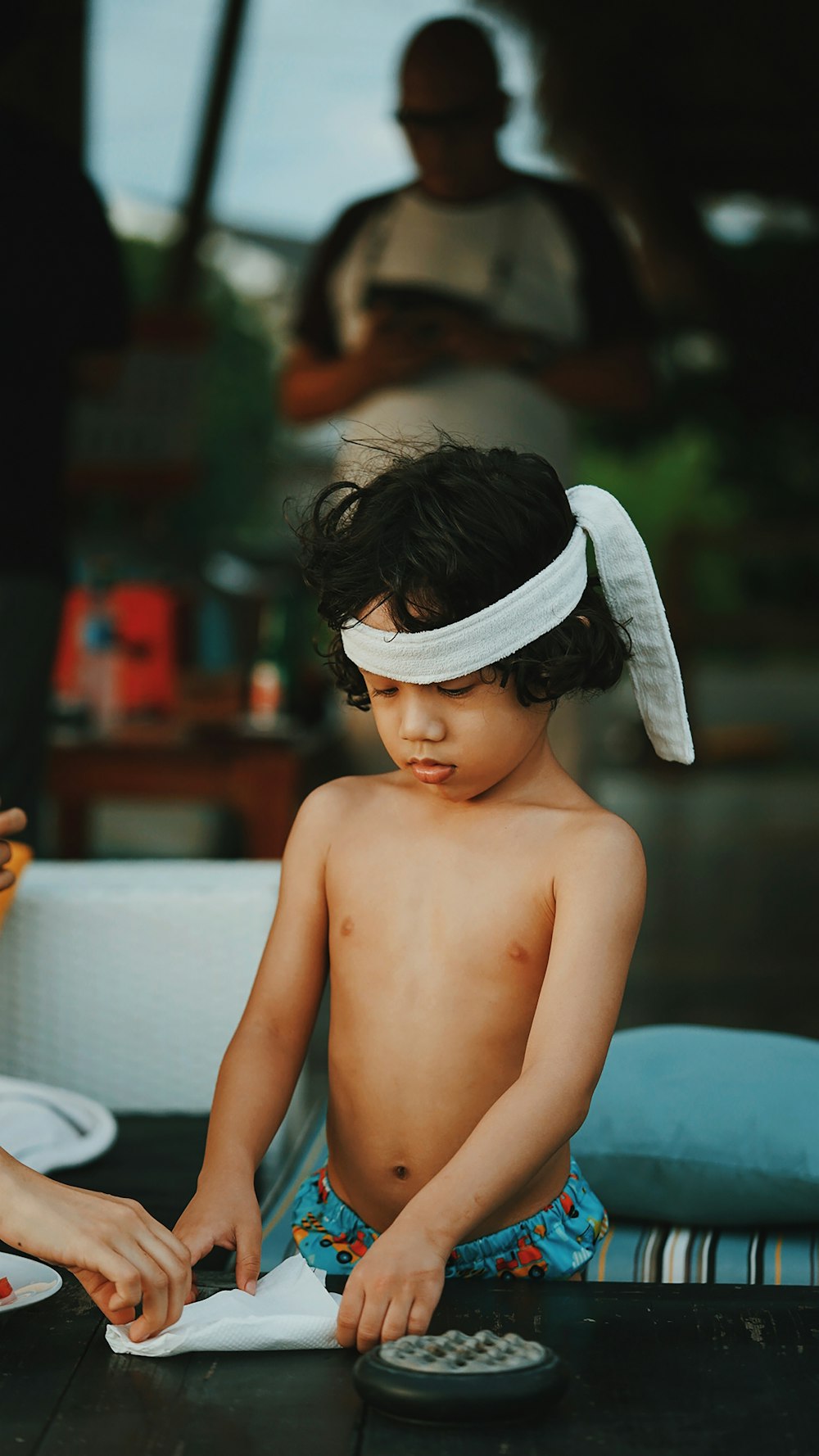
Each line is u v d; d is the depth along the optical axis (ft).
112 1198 3.13
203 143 22.62
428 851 3.96
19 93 17.70
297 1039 4.09
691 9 18.63
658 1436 2.55
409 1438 2.55
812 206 23.62
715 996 11.10
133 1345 2.93
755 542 27.99
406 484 3.56
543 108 20.25
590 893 3.70
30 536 8.11
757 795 22.77
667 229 23.25
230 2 19.77
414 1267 3.04
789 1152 4.84
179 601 12.71
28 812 8.27
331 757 18.57
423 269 10.58
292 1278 3.28
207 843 17.58
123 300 9.06
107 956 5.66
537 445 10.64
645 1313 3.12
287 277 34.71
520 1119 3.38
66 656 12.62
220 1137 3.78
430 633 3.39
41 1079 5.67
